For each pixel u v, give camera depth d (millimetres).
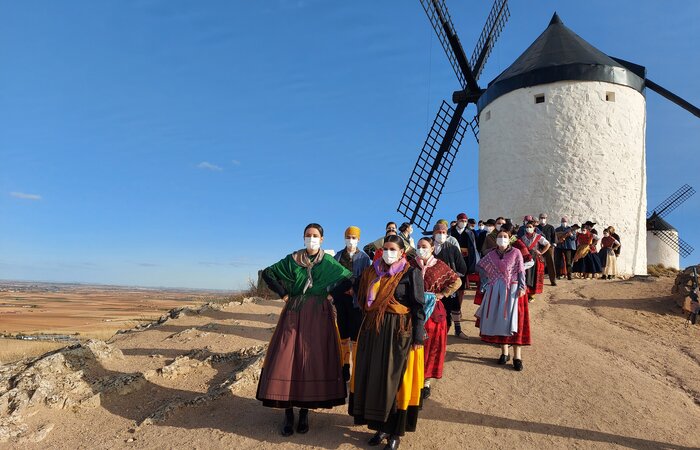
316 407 4500
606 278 14758
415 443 4418
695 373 6484
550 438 4484
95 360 6191
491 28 25094
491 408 5117
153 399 5488
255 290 13633
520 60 19859
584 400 5305
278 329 4684
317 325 4633
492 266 6496
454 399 5348
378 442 4348
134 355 6852
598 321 9477
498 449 4297
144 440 4535
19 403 5047
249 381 5758
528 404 5211
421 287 4410
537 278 10609
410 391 4367
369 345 4359
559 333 8453
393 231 7371
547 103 17641
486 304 6457
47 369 5695
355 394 4340
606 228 15344
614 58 19844
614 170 17188
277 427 4734
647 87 19125
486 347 7285
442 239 7043
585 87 17406
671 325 9375
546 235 13203
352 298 5559
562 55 18375
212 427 4746
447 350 7133
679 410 5160
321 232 4852
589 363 6516
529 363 6508
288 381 4453
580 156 17156
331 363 4609
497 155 18625
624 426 4723
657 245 36969
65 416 5070
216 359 6551
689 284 10297
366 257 6801
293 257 4816
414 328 4332
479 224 13391
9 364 6027
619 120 17484
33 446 4520
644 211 17750
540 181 17453
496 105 18922
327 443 4406
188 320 9102
